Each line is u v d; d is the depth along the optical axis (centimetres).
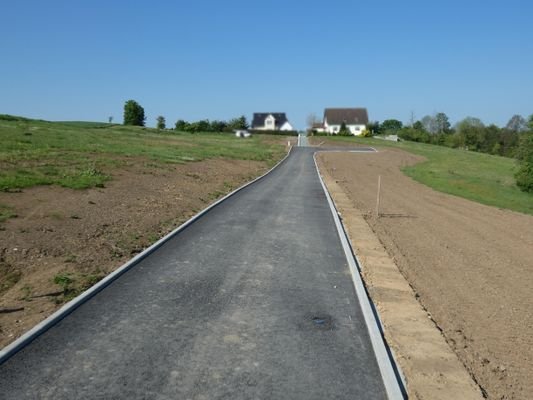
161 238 1250
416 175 4319
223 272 991
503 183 4031
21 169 1908
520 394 620
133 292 851
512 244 1622
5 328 698
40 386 540
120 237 1221
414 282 1076
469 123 11431
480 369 677
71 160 2380
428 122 13225
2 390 530
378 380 584
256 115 14388
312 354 644
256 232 1388
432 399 565
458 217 2141
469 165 5809
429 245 1502
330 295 883
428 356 678
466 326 850
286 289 905
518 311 959
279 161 4762
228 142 6750
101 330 690
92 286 867
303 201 2089
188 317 750
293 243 1275
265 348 655
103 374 570
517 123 12344
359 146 7812
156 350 635
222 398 529
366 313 797
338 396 546
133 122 9931
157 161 3039
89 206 1485
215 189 2361
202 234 1331
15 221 1195
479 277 1184
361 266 1129
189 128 9431
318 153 6144
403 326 781
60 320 720
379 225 1755
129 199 1709
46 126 5128
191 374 577
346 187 3002
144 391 536
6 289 857
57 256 1026
